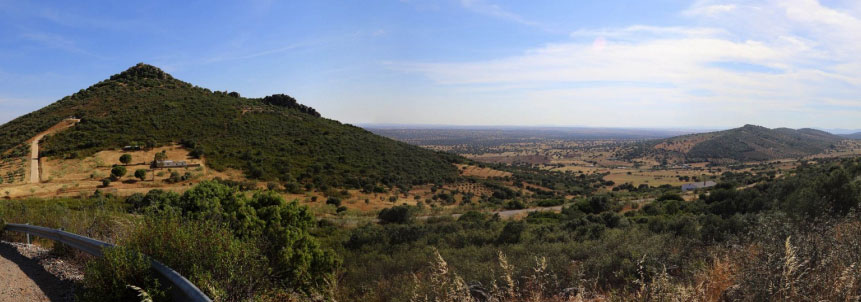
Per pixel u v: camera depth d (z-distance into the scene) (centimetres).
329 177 5288
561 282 477
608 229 1132
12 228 765
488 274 539
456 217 3173
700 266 414
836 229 395
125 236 457
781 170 8800
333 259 735
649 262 500
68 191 3312
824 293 255
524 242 1047
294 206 828
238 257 404
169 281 374
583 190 7288
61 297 442
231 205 769
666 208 2622
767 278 272
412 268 758
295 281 555
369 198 4706
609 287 450
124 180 3878
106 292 371
